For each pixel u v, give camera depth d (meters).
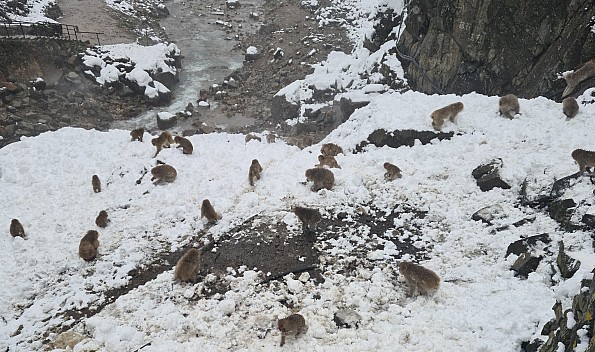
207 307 6.91
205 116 25.20
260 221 8.99
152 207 9.60
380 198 9.53
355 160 11.25
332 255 8.00
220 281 7.51
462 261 7.57
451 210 8.90
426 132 11.73
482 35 16.97
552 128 10.77
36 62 24.12
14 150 11.86
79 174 10.92
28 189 10.36
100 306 7.19
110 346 6.34
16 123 20.38
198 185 10.28
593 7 14.03
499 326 5.94
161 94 26.00
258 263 7.89
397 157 11.05
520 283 6.74
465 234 8.20
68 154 11.74
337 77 24.23
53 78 24.56
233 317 6.73
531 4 15.38
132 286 7.57
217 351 6.17
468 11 17.30
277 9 37.97
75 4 34.16
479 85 17.58
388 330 6.29
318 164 10.88
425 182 9.91
